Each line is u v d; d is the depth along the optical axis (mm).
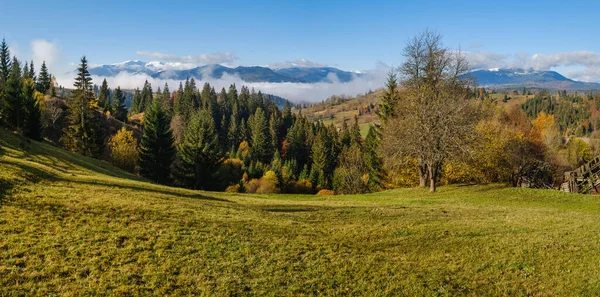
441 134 35781
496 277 13578
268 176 108438
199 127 74688
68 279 11414
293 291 12094
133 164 84562
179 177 73625
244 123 169500
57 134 98688
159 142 72438
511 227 20094
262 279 12680
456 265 14695
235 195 36375
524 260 14930
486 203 30844
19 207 16594
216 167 76625
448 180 49031
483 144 42438
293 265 14086
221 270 13125
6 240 13266
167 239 15312
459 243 17250
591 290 12258
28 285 10750
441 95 41844
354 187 72500
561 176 54969
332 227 20141
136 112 196250
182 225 17438
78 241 14062
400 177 52562
